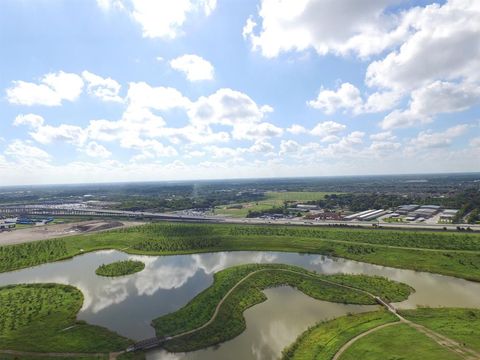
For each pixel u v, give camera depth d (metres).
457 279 102.25
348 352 59.66
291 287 97.56
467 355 55.69
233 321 75.12
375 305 83.75
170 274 113.25
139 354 62.34
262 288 96.12
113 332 71.25
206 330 71.00
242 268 112.12
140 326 75.00
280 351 63.44
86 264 128.12
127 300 90.38
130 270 116.38
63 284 103.00
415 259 119.75
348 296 88.31
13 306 85.06
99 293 95.94
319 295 89.94
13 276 114.69
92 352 63.25
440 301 84.81
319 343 63.66
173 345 65.38
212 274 112.56
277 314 79.94
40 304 86.19
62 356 62.06
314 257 132.12
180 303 87.88
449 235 144.25
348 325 70.38
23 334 70.44
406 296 87.75
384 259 122.56
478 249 125.50
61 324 74.94
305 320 76.56
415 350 58.19
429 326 67.94
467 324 68.19
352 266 118.88
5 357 61.75
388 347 59.88
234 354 62.56
